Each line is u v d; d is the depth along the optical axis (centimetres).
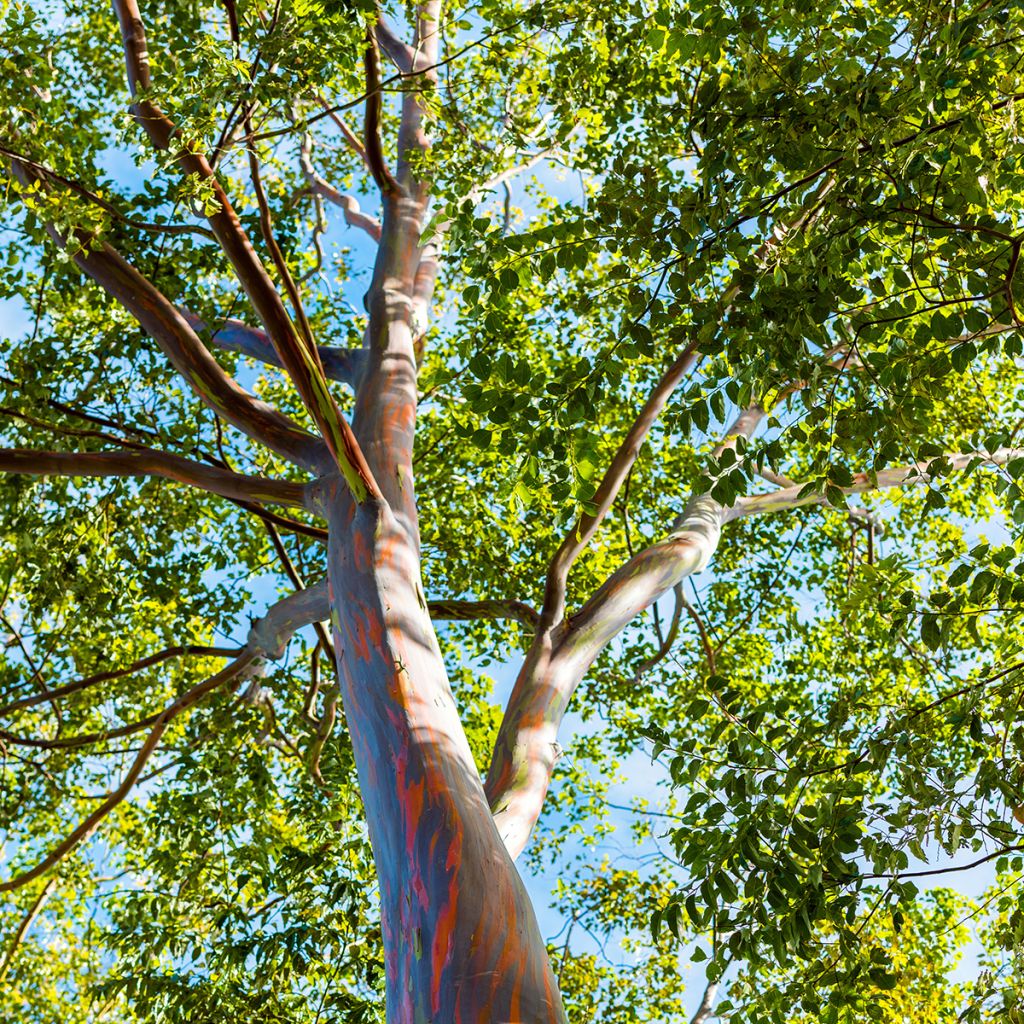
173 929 708
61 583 878
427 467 1044
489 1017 320
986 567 398
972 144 351
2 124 599
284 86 455
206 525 1067
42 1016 1186
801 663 1111
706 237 381
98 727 1067
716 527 738
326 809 757
